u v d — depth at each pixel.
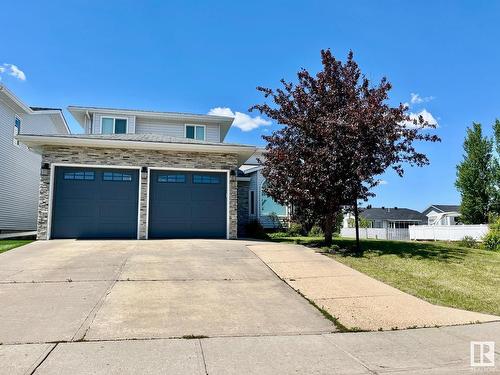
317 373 4.40
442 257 11.92
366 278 9.20
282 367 4.54
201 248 12.48
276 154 13.30
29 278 8.27
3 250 11.52
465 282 9.09
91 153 15.02
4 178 18.31
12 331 5.44
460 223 36.50
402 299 7.64
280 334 5.71
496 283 9.09
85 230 14.75
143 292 7.54
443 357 4.93
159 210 15.48
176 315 6.36
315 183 12.51
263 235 19.86
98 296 7.18
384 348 5.23
